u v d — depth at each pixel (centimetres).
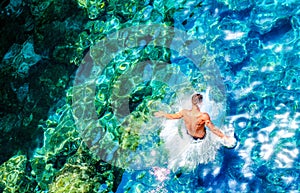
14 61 1018
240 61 893
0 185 880
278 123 819
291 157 785
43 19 1043
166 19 984
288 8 905
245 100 854
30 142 928
